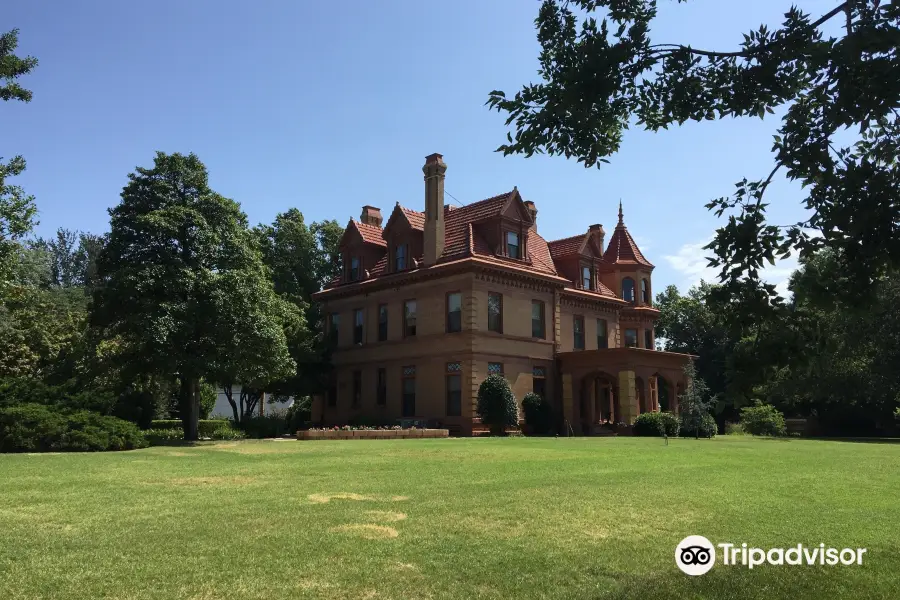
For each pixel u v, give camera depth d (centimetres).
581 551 750
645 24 600
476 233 3575
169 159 2720
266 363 2708
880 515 973
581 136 631
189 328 2478
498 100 635
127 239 2600
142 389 2989
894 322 3691
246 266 2783
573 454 1850
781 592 638
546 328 3666
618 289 4456
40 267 4950
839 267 545
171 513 936
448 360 3362
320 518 902
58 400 2194
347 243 4112
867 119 520
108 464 1538
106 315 2528
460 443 2288
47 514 927
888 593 639
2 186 2189
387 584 628
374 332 3800
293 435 3509
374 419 3584
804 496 1136
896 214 505
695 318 5869
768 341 535
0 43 1986
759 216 570
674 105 616
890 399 4178
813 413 4744
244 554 720
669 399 3738
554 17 657
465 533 826
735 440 2875
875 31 468
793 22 559
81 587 612
